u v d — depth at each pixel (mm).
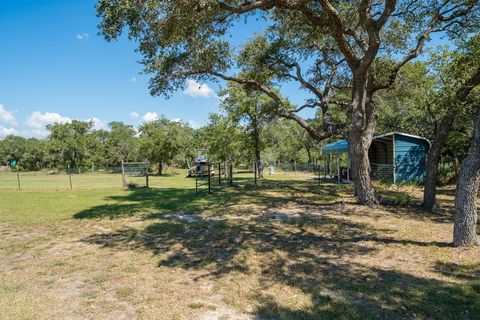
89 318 3402
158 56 10070
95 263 5285
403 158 18000
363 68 10055
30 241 6828
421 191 15031
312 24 10773
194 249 6020
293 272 4660
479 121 5543
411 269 4672
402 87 13828
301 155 49438
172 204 12141
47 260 5492
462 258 5090
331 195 14055
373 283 4172
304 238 6633
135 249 6086
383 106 17656
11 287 4289
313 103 15000
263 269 4816
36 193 17203
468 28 10484
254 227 7738
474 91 9180
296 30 12211
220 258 5418
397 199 11430
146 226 8133
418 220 8336
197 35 9648
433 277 4340
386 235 6746
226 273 4691
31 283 4445
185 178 31297
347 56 10305
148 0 6887
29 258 5641
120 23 7668
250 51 14047
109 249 6117
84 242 6684
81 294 4035
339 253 5551
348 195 13883
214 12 8258
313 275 4520
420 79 13844
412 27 11445
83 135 63750
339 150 20547
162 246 6258
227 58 12422
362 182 11023
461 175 5754
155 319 3354
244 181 23281
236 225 8000
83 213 10289
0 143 73750
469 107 8703
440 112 11750
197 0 6957
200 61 11922
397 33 12586
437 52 13570
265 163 38750
